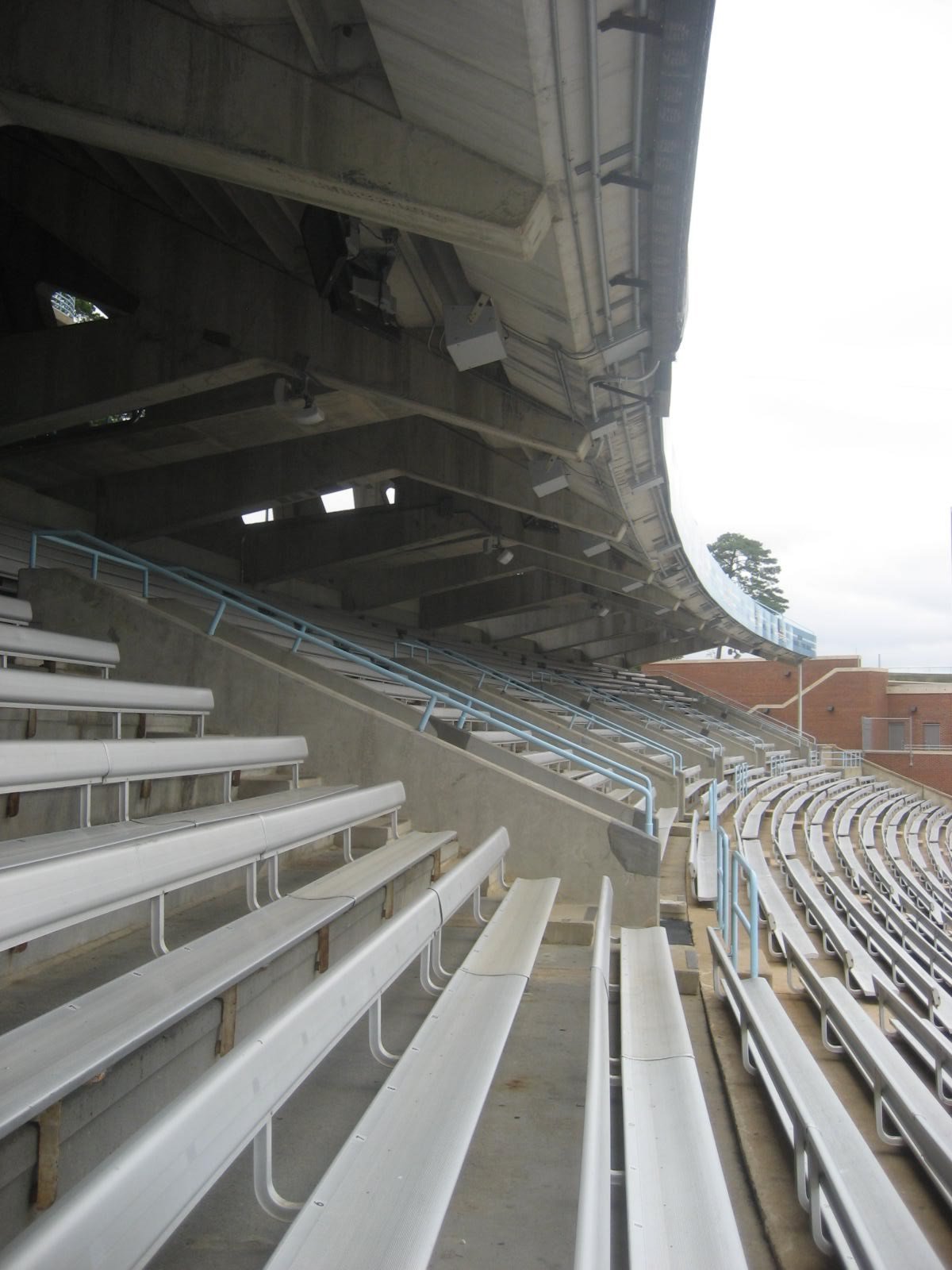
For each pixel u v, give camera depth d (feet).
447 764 26.09
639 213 18.80
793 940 27.37
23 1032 8.63
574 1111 12.25
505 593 78.38
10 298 35.58
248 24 16.10
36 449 38.11
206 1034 10.93
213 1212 8.82
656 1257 8.54
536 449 35.17
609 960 19.67
